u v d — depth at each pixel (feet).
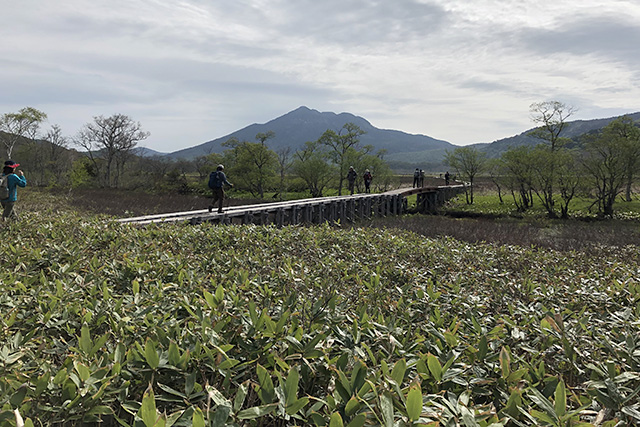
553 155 106.42
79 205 79.56
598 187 103.86
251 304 7.11
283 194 180.34
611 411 5.52
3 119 172.65
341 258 22.99
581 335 8.39
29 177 177.99
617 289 13.83
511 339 8.61
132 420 5.49
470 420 4.38
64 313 8.36
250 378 6.16
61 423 5.07
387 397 4.47
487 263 22.89
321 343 6.73
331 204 74.74
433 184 181.68
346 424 4.43
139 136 201.05
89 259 15.30
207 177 186.50
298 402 4.76
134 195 130.93
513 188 122.62
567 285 16.42
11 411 4.34
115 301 9.30
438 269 20.45
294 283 13.14
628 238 61.36
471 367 6.48
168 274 13.17
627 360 7.10
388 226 69.51
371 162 160.76
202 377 5.80
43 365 6.04
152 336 6.93
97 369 5.64
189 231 26.03
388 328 7.70
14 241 17.71
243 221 51.16
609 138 103.14
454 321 8.74
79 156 193.47
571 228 76.89
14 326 8.20
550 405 4.86
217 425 4.29
